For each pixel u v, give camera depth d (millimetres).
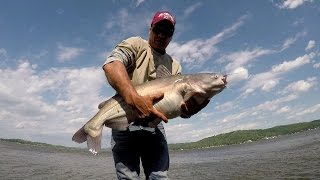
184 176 18328
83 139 5062
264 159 24797
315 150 25828
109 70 4672
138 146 5789
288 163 19359
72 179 17344
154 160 5809
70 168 23750
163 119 4422
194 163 28750
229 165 23125
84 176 18781
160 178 5656
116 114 4953
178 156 49750
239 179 15203
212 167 22672
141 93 4898
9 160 28391
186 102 4957
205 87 4891
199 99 4973
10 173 19219
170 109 4797
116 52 5250
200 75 4969
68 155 45156
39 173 19766
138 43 5637
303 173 14555
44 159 33094
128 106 4883
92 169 23234
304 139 53438
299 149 30469
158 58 5922
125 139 5648
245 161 25062
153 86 4914
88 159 36875
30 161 28844
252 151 41031
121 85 4488
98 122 4988
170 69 6164
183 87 4883
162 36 5711
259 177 15070
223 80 4945
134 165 5750
